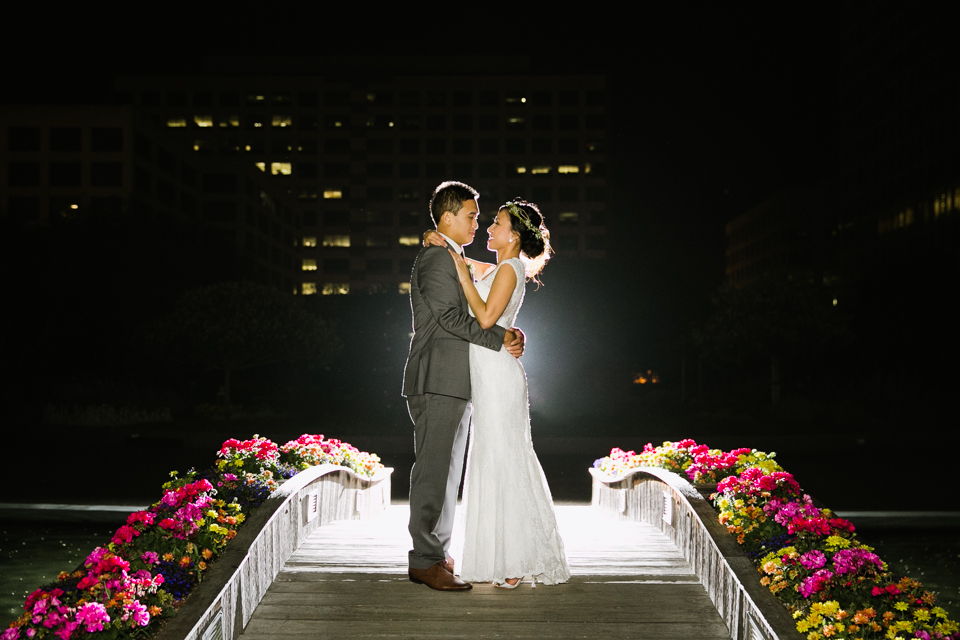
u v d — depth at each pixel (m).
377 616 4.19
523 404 4.77
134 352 32.88
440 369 4.45
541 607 4.34
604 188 95.31
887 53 76.44
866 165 80.94
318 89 98.06
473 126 96.94
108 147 62.12
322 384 37.59
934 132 67.25
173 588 3.70
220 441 20.77
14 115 62.06
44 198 61.84
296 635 3.96
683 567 5.21
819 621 3.42
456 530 6.48
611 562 5.35
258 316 27.02
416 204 97.25
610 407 30.31
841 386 30.67
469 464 4.75
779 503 4.71
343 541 6.01
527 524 4.62
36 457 17.45
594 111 96.25
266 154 97.94
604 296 33.12
